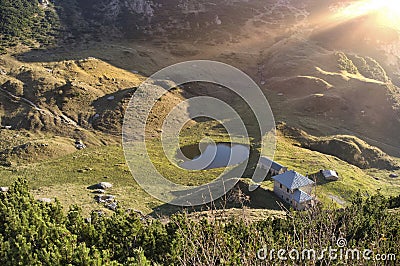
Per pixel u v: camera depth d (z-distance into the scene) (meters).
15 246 14.23
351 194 42.53
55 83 72.62
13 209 16.86
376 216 17.69
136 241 16.94
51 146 55.41
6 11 110.12
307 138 60.81
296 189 37.44
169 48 109.06
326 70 92.50
